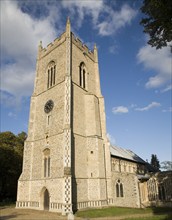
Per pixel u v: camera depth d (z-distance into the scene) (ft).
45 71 112.88
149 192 115.65
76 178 81.10
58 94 96.63
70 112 87.86
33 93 111.34
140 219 56.65
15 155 131.13
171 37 45.01
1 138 134.21
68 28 107.65
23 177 91.56
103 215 67.26
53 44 115.03
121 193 98.43
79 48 112.98
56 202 76.07
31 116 104.83
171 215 61.87
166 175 112.68
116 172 99.66
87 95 104.94
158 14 43.19
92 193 84.99
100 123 106.01
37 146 96.63
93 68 122.31
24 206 87.81
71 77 98.27
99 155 93.15
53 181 80.84
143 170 153.79
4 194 138.82
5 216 66.08
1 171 129.70
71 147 83.82
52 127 92.27
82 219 61.11
